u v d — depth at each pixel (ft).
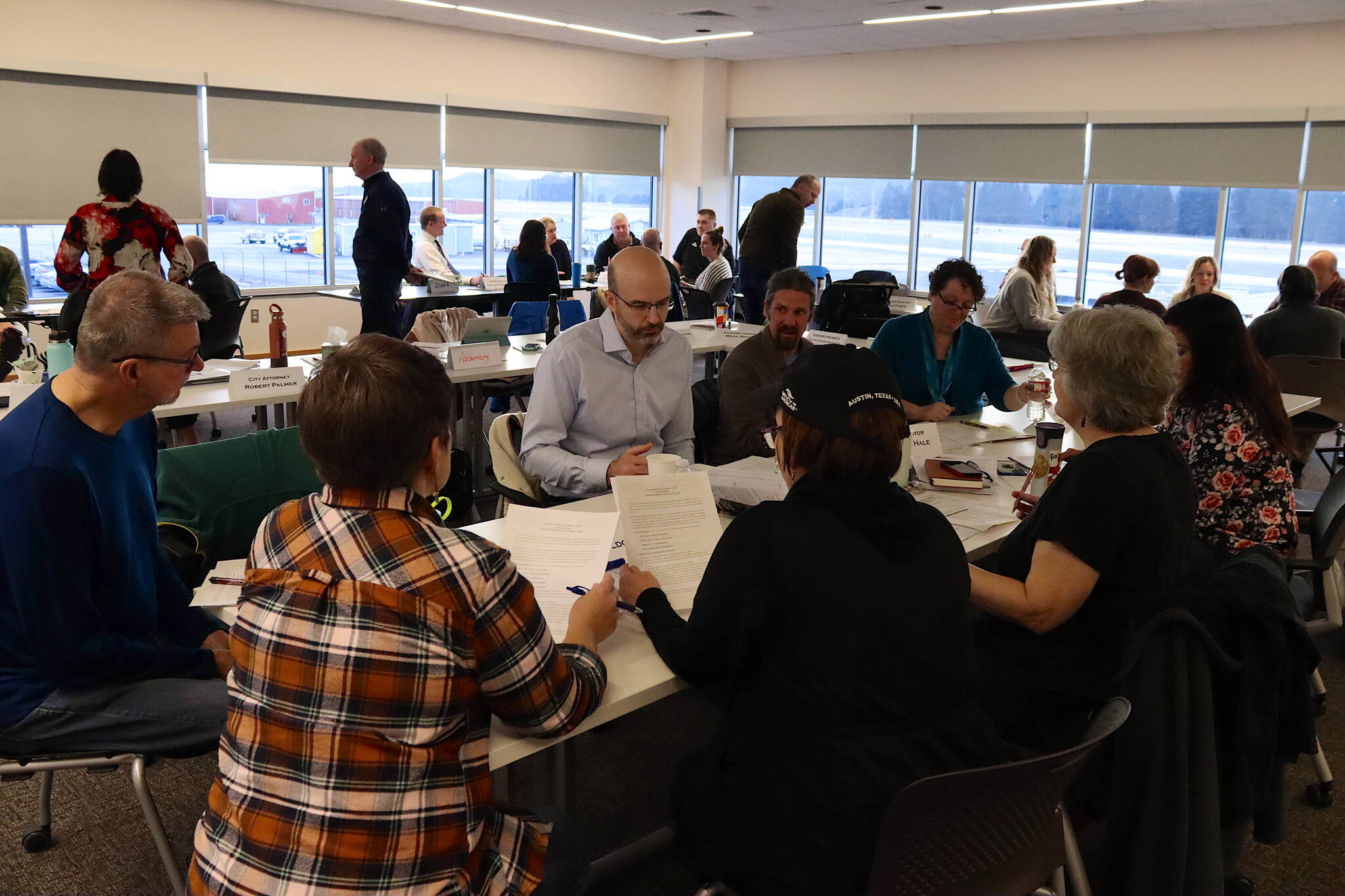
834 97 35.35
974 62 31.91
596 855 7.26
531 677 3.87
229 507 7.34
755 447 9.85
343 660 3.45
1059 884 5.82
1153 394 5.80
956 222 33.63
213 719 5.52
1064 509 5.66
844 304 20.08
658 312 8.50
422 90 30.63
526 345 16.70
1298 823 7.93
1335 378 14.96
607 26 30.14
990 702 6.16
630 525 6.15
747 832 4.35
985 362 11.67
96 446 5.46
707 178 38.04
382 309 20.15
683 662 4.69
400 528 3.61
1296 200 27.04
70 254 14.90
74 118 24.49
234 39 26.58
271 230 28.96
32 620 5.17
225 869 3.55
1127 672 5.24
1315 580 8.83
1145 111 28.71
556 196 35.60
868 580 4.28
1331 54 25.57
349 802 3.44
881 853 3.91
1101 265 30.99
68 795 7.82
